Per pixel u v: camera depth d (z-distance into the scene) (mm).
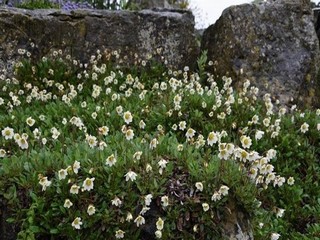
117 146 981
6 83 1627
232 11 1868
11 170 919
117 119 1306
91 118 1309
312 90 1827
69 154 946
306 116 1463
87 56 1824
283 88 1780
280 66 1812
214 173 893
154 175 894
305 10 1896
